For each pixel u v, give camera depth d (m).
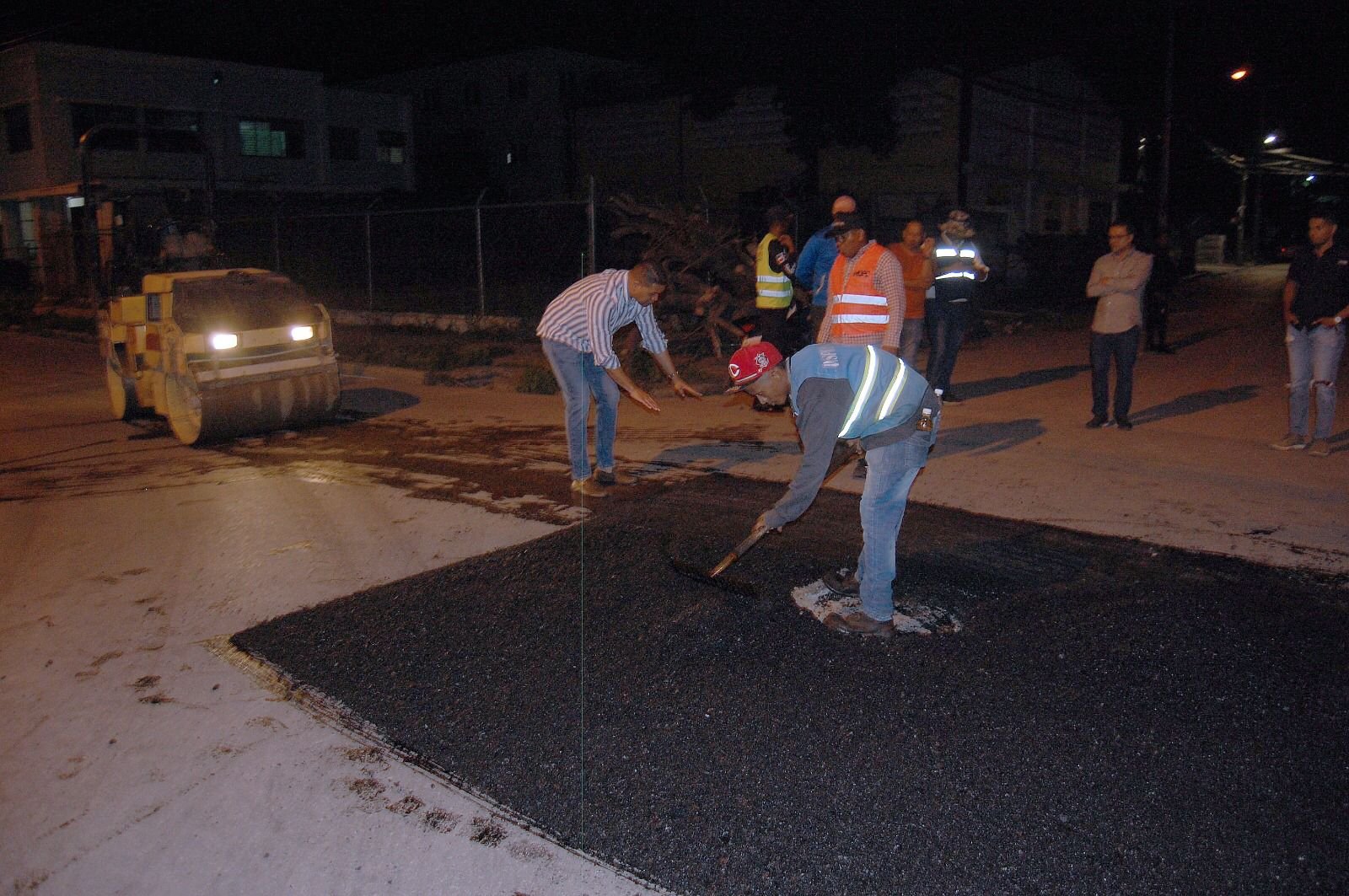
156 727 3.95
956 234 8.91
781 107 25.05
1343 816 3.21
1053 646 4.34
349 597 5.10
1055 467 7.11
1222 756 3.54
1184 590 4.85
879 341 6.18
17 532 6.44
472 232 26.31
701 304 13.24
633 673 4.23
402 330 18.34
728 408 9.95
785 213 8.99
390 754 3.72
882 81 23.22
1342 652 4.23
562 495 6.75
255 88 31.88
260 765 3.67
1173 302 22.03
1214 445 7.72
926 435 4.25
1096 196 29.02
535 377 11.78
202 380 8.60
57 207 29.53
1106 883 2.95
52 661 4.53
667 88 27.03
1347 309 7.18
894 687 4.05
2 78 29.03
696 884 3.00
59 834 3.33
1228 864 3.01
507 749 3.72
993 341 15.50
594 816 3.33
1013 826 3.21
